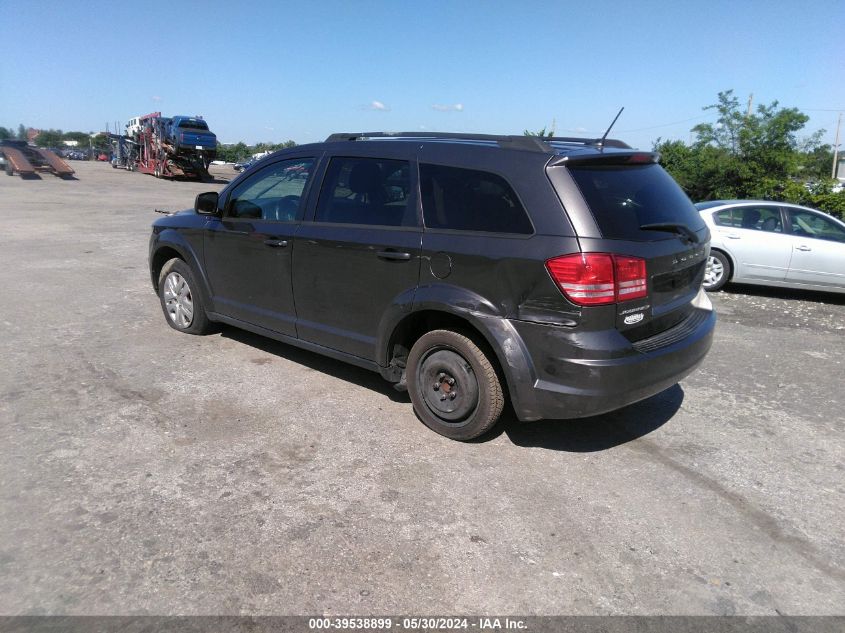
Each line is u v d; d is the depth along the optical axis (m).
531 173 3.49
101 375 4.86
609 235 3.32
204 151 33.84
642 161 3.91
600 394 3.35
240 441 3.87
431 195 3.87
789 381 5.31
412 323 4.09
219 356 5.37
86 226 14.00
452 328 3.85
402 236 3.91
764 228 8.76
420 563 2.80
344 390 4.72
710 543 3.02
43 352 5.34
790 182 19.56
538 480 3.54
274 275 4.75
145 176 36.69
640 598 2.63
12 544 2.82
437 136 4.24
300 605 2.52
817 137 24.59
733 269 8.86
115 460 3.58
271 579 2.66
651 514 3.24
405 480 3.49
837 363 5.83
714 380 5.29
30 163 31.94
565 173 3.43
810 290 8.84
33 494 3.21
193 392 4.59
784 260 8.55
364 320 4.22
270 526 3.02
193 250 5.50
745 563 2.88
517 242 3.44
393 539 2.96
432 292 3.75
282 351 5.55
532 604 2.58
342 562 2.78
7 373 4.84
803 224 8.66
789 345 6.38
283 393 4.63
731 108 24.69
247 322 5.16
